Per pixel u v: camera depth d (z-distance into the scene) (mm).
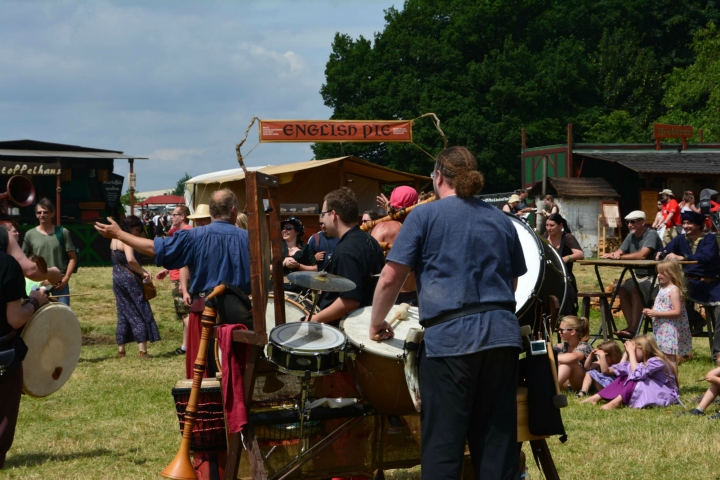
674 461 5441
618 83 53938
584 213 27828
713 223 15484
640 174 28875
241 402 3855
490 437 3496
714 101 45281
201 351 4121
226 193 5039
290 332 3945
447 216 3582
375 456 4320
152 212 57562
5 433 4984
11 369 4965
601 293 9930
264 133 13195
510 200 18578
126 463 5520
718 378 6859
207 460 4242
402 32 50500
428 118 47906
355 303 4395
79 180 27578
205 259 4805
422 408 3535
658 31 58500
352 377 4086
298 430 4121
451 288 3492
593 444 5895
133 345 11258
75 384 8359
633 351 7469
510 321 3504
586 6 57625
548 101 49812
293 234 9062
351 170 19172
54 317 5449
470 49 52312
